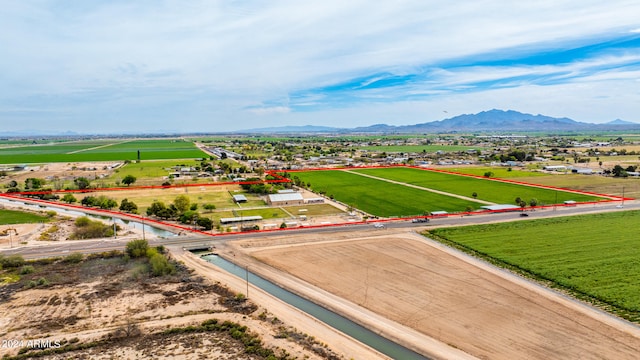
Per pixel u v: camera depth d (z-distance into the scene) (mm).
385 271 69875
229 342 48312
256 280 68500
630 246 79312
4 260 72500
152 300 59875
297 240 87500
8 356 45188
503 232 90562
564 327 51000
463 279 65812
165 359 44531
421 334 50344
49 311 56312
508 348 47094
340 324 53750
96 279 67562
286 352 45812
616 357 44938
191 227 100750
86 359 44562
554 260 72375
